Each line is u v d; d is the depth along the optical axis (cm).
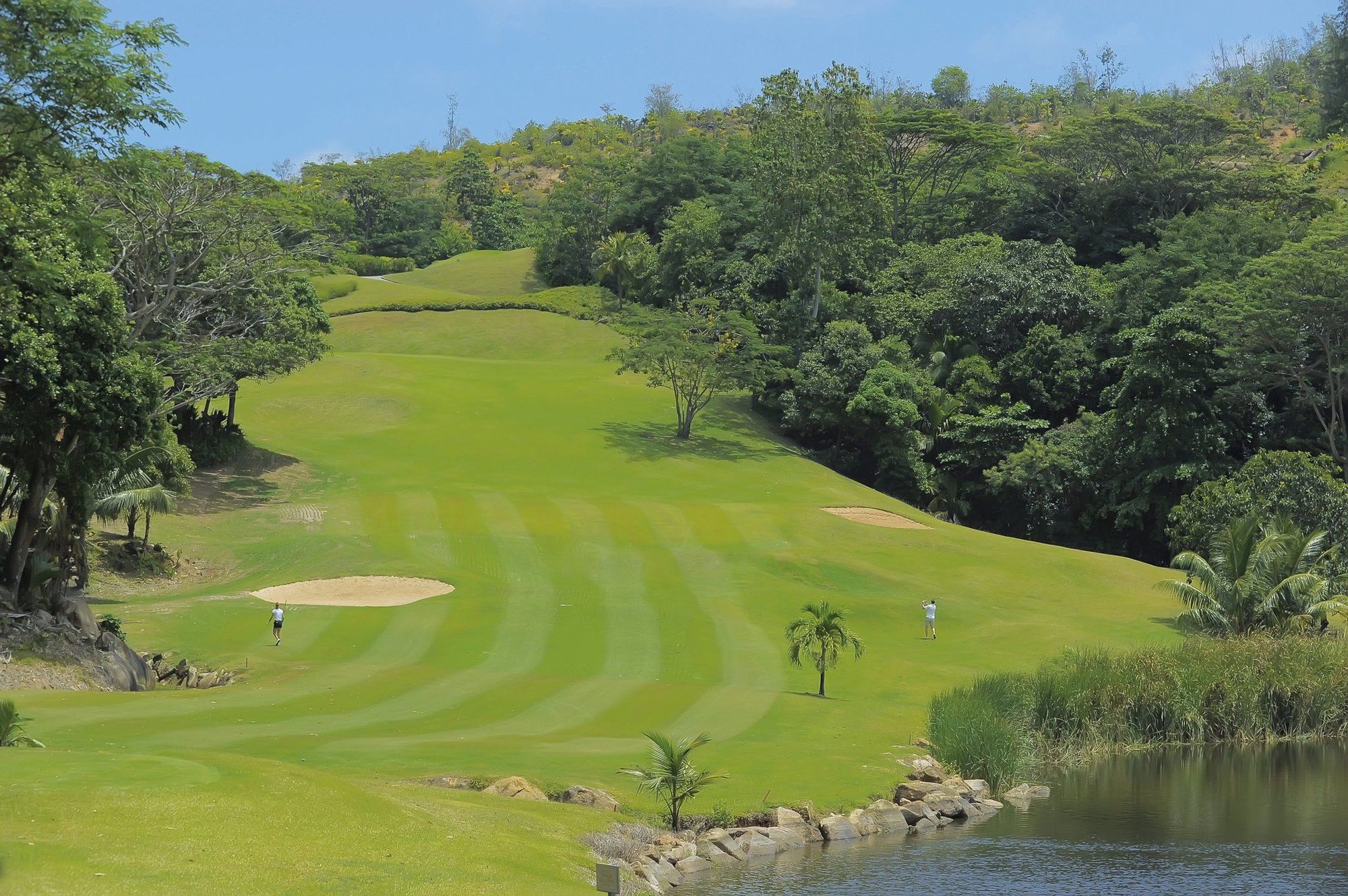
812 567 6106
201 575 5641
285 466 7712
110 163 2438
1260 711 4100
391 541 6047
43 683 3422
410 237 18875
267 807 1809
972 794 3125
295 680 3653
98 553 5419
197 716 3000
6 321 3525
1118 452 8444
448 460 8262
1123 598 6056
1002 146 13412
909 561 6481
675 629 4872
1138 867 2588
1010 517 9362
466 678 3778
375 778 2442
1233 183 11881
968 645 5047
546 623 4828
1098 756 3772
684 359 9156
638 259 13788
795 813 2686
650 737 2541
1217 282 9269
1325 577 5488
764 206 10850
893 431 9456
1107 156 12662
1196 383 8156
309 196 7056
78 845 1558
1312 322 7825
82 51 2186
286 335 7325
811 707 3731
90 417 3806
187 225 5912
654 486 8019
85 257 3859
